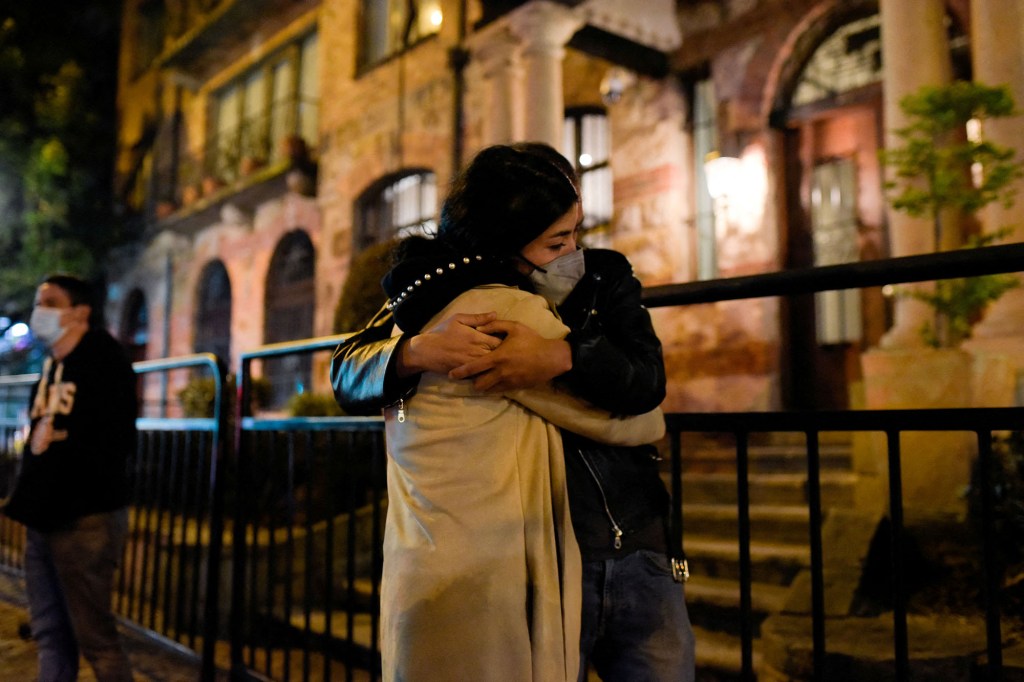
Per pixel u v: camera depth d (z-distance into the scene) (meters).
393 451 1.42
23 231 14.46
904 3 5.18
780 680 2.78
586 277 1.48
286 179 11.80
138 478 4.33
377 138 10.49
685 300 2.07
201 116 14.69
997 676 1.52
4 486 6.04
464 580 1.29
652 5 7.28
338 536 4.63
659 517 1.53
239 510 3.36
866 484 4.34
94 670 2.81
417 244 1.53
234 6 12.70
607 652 1.51
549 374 1.33
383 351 1.42
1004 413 1.53
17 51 14.04
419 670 1.27
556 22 6.98
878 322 6.38
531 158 1.44
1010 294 4.55
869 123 6.49
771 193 6.85
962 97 4.20
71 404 2.81
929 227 4.86
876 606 3.21
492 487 1.33
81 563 2.76
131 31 16.67
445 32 9.66
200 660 3.49
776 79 6.96
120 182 16.02
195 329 14.08
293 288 12.06
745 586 1.87
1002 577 3.17
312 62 12.52
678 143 7.50
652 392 1.43
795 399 6.75
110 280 16.64
